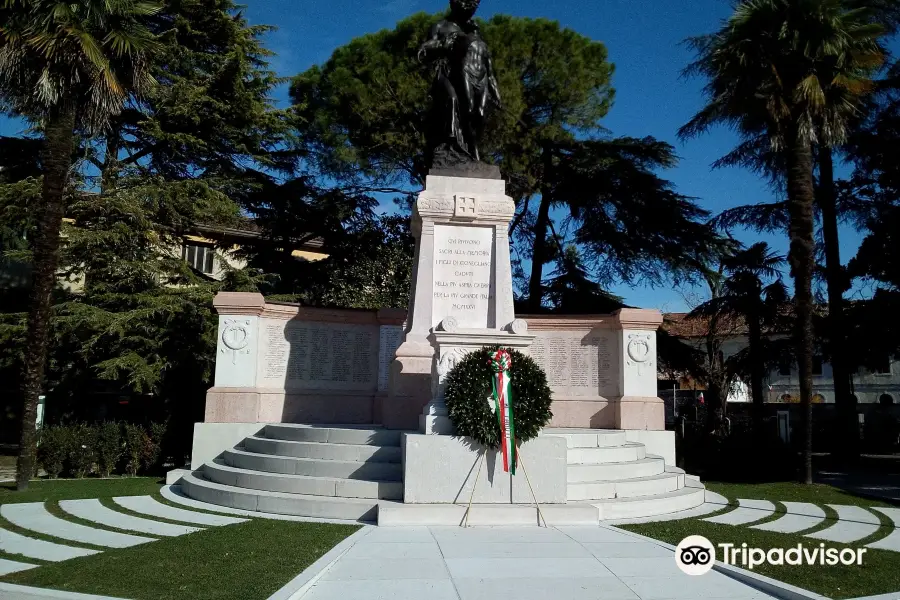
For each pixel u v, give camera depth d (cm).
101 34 1268
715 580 614
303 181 2720
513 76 2256
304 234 2839
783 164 2438
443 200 1165
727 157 2608
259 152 2522
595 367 1508
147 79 1367
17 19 1204
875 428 2756
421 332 1160
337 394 1474
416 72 2336
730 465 1572
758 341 2475
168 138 2170
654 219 2556
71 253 1886
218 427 1309
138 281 1952
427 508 839
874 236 2194
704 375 2691
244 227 2739
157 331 1848
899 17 2069
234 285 2148
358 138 2523
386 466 970
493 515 839
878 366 2336
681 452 1645
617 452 1120
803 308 1497
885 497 1239
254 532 791
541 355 1528
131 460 1503
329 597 547
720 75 1573
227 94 2303
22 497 1093
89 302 1916
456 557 676
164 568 630
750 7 1449
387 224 2789
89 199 1928
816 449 2595
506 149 2366
